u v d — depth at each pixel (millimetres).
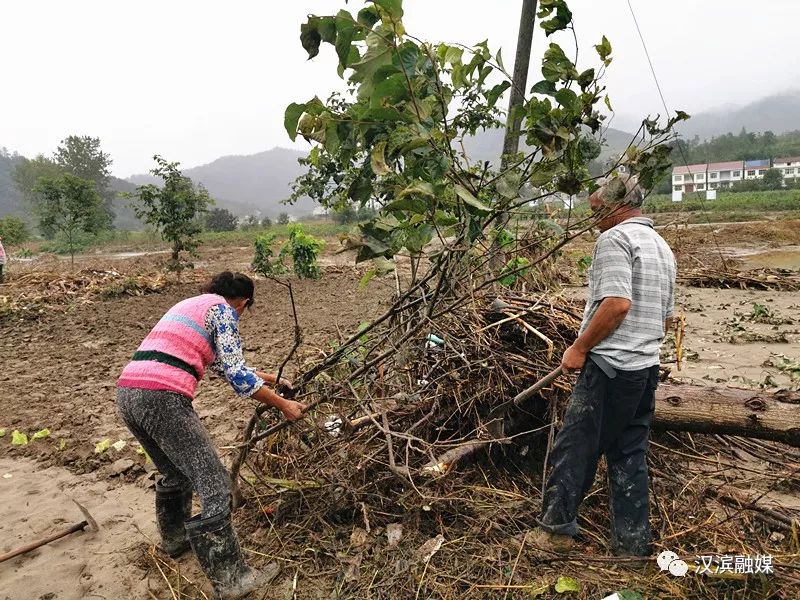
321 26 2197
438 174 2393
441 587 2607
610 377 2574
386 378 3521
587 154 2668
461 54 2768
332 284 13602
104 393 5727
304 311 10031
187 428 2617
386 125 2395
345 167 2875
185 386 2627
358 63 2270
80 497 3732
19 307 9977
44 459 4320
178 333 2662
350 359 3311
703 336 7461
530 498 3168
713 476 3430
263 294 12219
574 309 3898
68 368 6645
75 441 4566
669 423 3361
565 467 2695
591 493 3211
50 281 12930
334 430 3328
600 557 2719
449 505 3105
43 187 17234
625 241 2572
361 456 3223
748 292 11422
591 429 2654
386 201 2752
